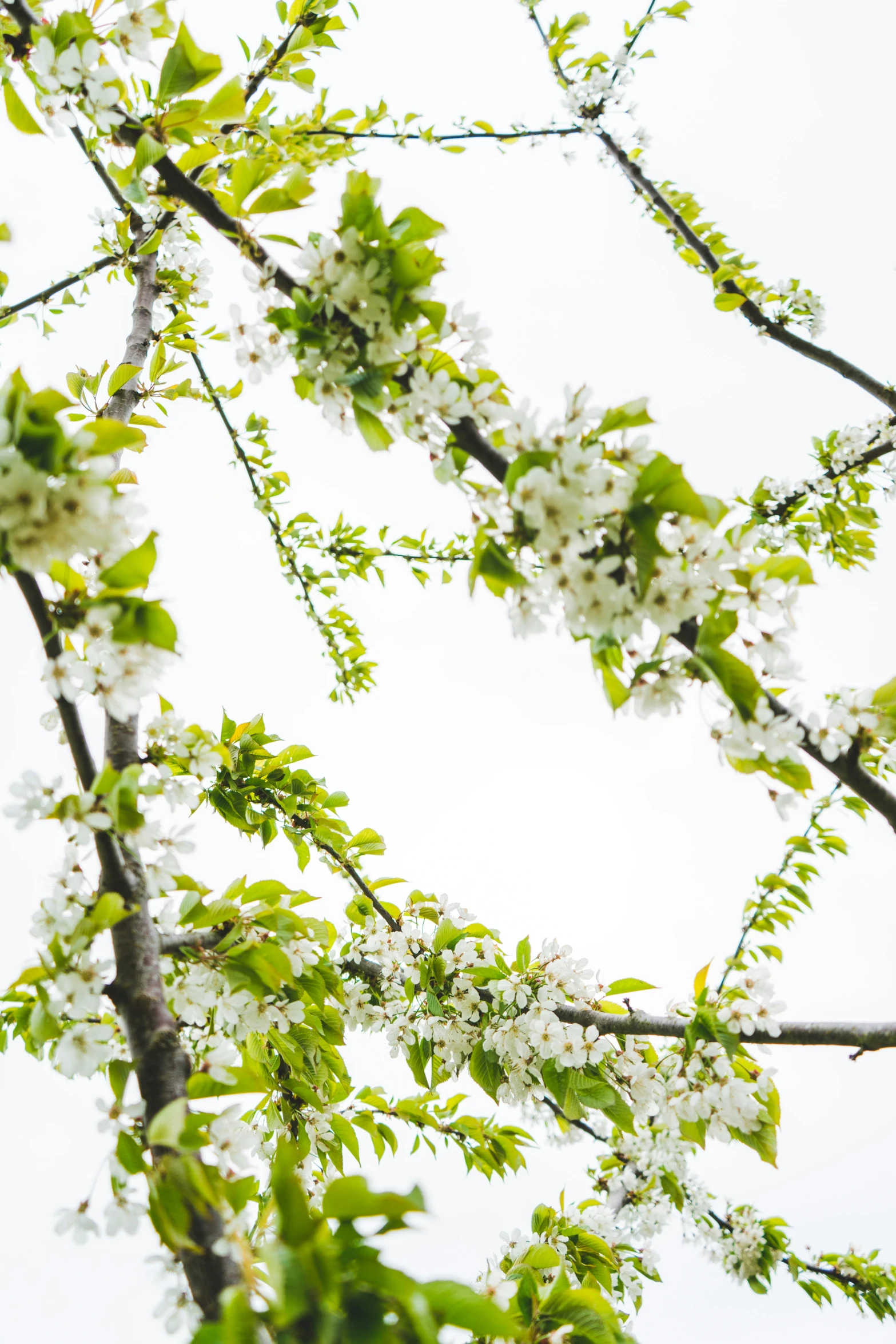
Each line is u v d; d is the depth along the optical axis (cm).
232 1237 259
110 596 263
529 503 262
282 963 271
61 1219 260
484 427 267
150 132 273
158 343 313
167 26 272
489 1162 294
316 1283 248
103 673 264
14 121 274
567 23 379
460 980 293
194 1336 246
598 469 262
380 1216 257
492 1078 291
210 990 272
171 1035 264
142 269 313
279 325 268
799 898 292
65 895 265
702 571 264
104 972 262
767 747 263
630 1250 304
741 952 294
